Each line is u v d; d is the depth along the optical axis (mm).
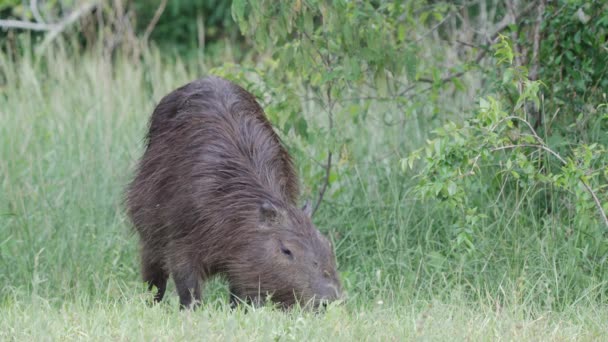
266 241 16344
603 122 20172
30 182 22844
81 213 21531
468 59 22984
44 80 30688
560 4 20969
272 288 16250
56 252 19734
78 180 22703
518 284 17719
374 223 19875
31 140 24703
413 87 22031
